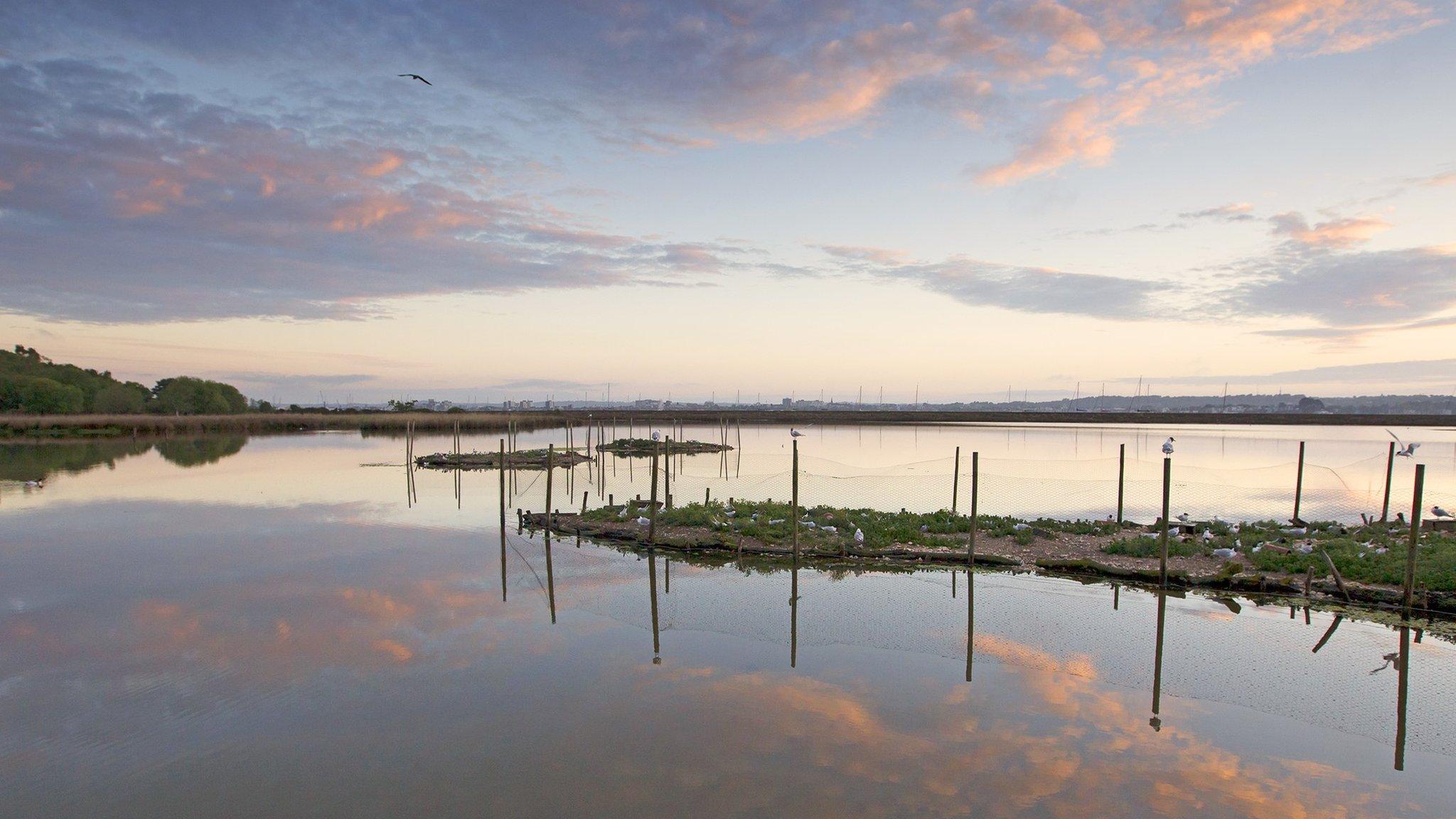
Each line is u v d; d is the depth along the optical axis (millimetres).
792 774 10797
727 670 14914
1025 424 155375
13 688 13914
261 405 159500
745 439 104312
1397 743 11914
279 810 9875
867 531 27516
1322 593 19953
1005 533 26875
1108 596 20609
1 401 106688
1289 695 13805
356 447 81375
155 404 124125
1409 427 141375
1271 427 141125
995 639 16906
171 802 10094
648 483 50062
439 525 32188
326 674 14648
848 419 169375
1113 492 40594
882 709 13094
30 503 37562
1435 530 25344
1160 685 14234
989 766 11094
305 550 26656
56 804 10039
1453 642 16750
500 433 116812
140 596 20266
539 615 18781
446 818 9664
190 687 14008
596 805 9969
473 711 12945
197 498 39594
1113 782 10641
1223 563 22609
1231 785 10625
